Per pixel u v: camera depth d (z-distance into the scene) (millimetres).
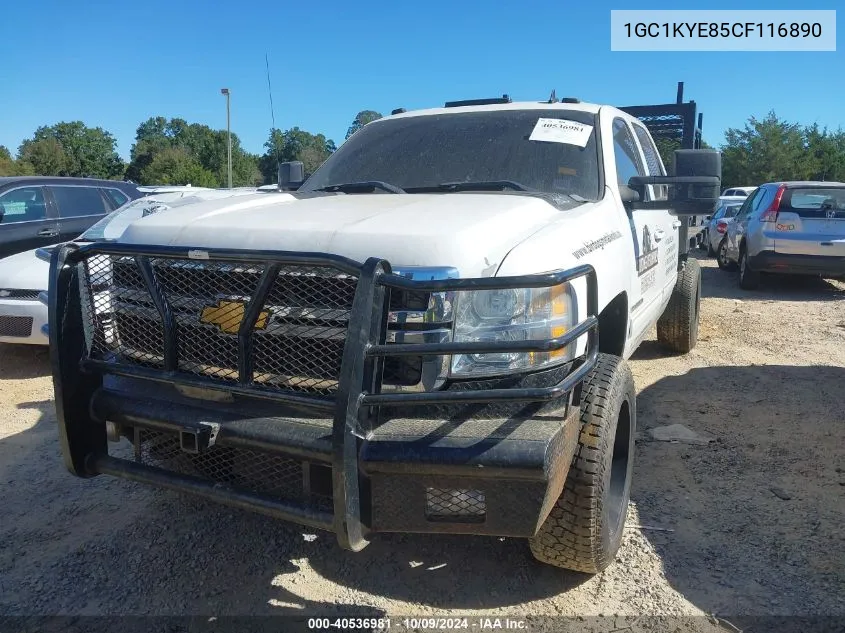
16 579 3260
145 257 2744
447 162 4203
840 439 4715
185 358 2764
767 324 8578
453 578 3209
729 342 7562
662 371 6375
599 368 3084
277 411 2568
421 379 2430
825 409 5316
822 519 3646
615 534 3129
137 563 3383
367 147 4559
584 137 4242
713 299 10609
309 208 3234
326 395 2479
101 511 3898
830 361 6746
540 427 2367
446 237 2592
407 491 2379
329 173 4465
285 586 3184
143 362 2879
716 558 3312
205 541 3570
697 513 3736
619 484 3398
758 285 11422
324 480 2502
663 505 3826
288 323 2553
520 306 2578
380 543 3510
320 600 3074
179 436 2613
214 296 2682
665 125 10328
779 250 10648
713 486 4043
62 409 2873
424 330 2424
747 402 5492
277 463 2609
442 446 2307
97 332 2961
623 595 3055
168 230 3037
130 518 3814
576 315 2740
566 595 3068
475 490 2361
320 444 2396
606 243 3486
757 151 56375
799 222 10562
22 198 8977
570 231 3133
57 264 2850
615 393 2945
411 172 4207
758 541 3449
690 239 7027
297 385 2539
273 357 2584
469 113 4637
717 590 3070
